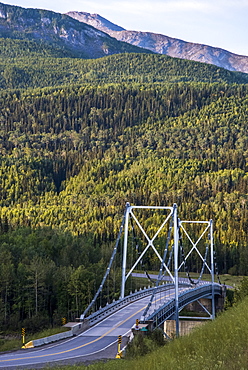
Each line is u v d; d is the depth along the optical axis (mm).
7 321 179750
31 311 190750
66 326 109125
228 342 46156
